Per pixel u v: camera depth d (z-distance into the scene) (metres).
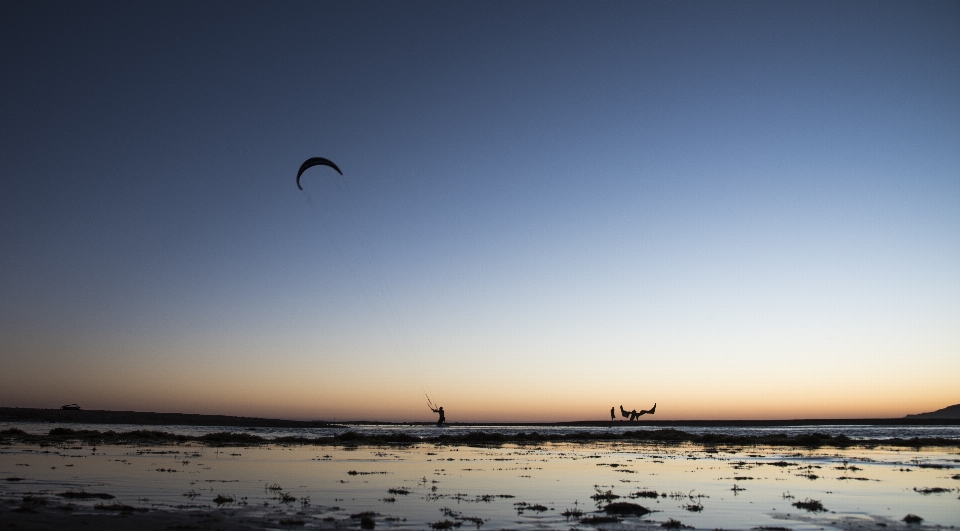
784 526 18.98
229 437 62.09
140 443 52.88
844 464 40.91
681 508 22.16
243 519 18.83
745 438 70.00
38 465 32.41
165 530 16.92
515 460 43.53
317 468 34.91
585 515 20.53
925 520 20.02
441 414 101.50
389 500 23.12
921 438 70.19
